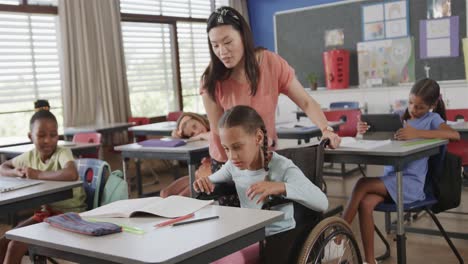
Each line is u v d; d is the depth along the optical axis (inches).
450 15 241.0
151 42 265.7
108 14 234.5
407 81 255.4
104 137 225.0
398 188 89.4
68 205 93.1
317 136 159.2
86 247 46.5
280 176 68.2
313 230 61.6
